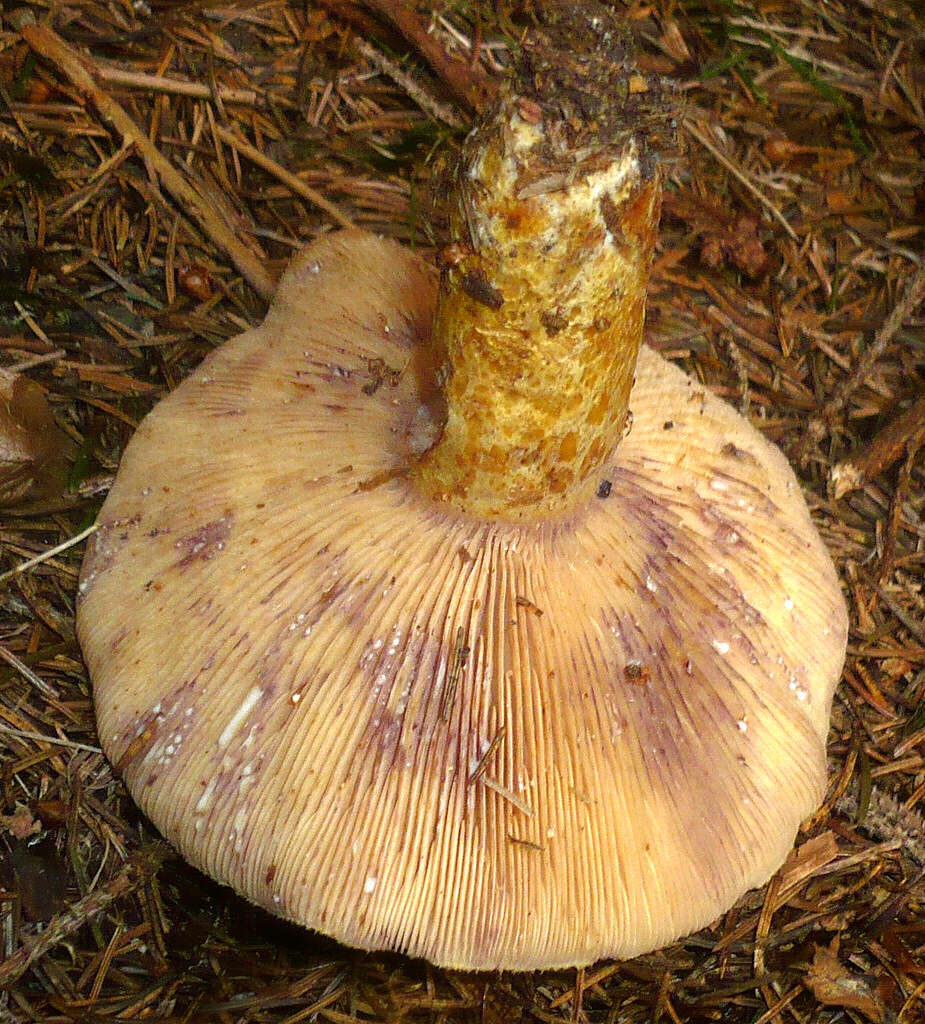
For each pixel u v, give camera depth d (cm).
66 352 39
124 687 28
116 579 29
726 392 44
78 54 42
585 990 33
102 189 41
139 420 38
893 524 41
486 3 48
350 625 27
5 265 39
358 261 34
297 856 26
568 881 26
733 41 51
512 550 28
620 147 23
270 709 27
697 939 34
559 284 24
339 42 46
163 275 41
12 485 35
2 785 33
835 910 34
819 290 47
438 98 45
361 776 26
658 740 27
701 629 29
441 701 26
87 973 31
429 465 28
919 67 53
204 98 44
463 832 26
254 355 32
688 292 45
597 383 26
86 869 33
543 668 27
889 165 50
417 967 33
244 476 29
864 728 37
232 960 32
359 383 30
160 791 27
